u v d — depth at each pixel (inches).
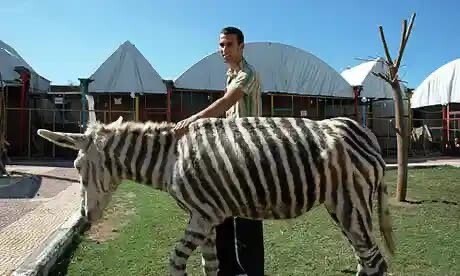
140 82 813.9
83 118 767.7
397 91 339.9
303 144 122.0
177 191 124.8
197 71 828.0
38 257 186.9
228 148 122.6
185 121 131.0
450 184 427.5
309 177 120.6
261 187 121.2
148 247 217.5
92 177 134.3
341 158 121.0
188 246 124.3
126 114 829.8
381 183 131.3
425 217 284.2
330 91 894.4
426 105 953.5
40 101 861.8
